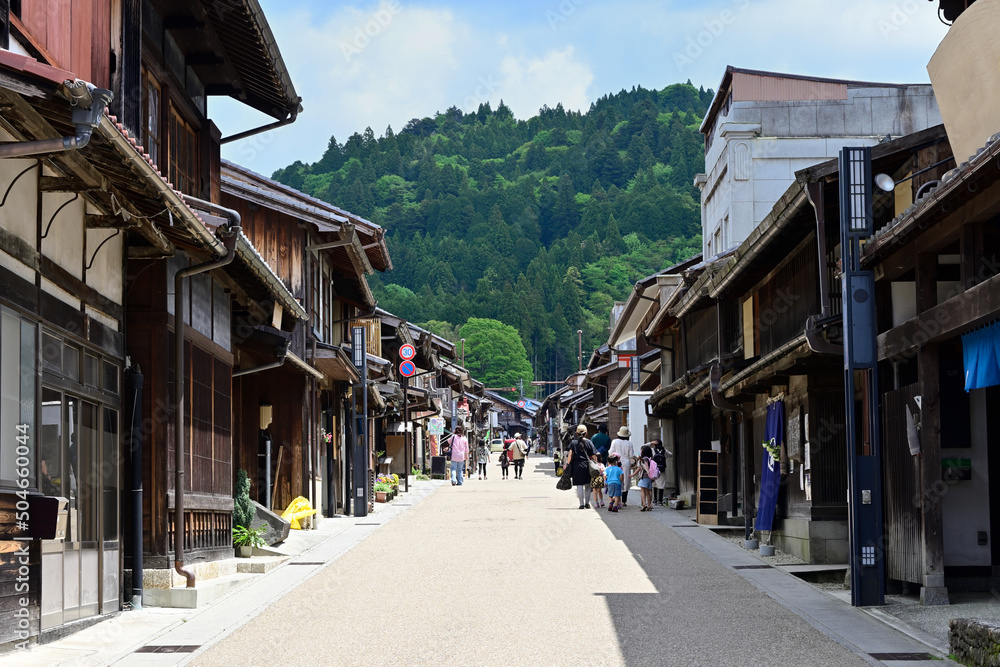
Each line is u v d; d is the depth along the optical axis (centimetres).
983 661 797
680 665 848
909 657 872
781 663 850
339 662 877
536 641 953
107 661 880
